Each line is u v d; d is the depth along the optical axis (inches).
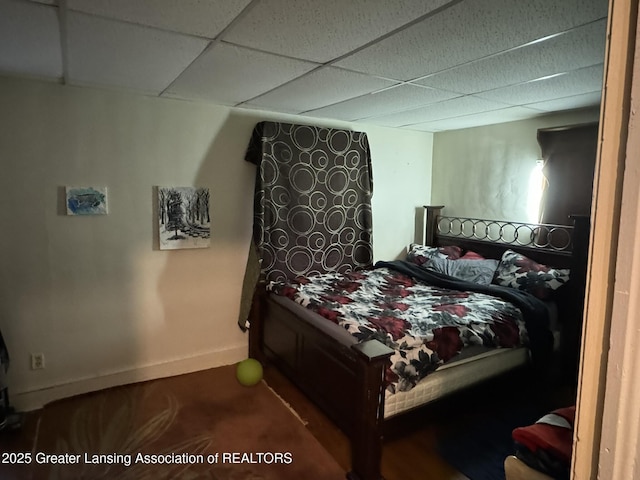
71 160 104.3
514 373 107.9
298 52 76.0
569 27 63.3
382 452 86.9
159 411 105.6
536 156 136.0
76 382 111.1
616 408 21.0
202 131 121.0
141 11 59.8
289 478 82.7
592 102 114.0
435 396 92.0
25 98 97.6
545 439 52.6
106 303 113.0
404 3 55.9
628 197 19.7
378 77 91.4
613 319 20.9
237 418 103.4
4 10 59.7
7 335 101.2
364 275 139.7
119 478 81.3
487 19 60.8
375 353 78.3
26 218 100.9
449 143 165.0
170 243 119.3
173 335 123.8
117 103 108.5
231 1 56.3
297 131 128.8
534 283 122.1
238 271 131.9
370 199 145.5
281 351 118.8
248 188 130.8
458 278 137.3
